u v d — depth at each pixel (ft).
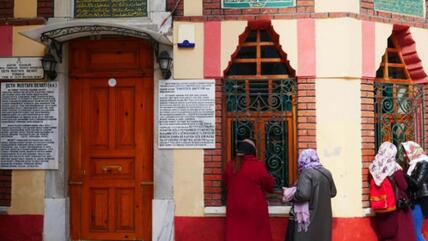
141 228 26.53
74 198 26.84
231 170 24.29
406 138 27.35
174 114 25.73
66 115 26.68
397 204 23.71
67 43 26.89
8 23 26.55
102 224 26.73
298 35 25.46
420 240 24.75
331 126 25.12
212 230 25.40
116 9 26.50
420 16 27.50
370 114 25.73
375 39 25.93
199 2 25.89
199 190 25.53
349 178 25.00
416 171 24.66
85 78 27.09
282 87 25.99
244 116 26.12
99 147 26.91
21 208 26.25
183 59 25.75
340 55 25.17
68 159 26.84
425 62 27.25
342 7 25.31
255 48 26.35
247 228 23.36
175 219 25.55
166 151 25.76
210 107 25.59
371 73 25.73
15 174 26.37
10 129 26.43
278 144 25.96
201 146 25.58
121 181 26.73
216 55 25.68
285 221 25.16
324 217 22.65
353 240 24.84
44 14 26.58
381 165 24.08
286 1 25.72
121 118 26.86
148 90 26.73
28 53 26.45
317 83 25.29
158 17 25.94
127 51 26.94
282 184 25.80
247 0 25.85
